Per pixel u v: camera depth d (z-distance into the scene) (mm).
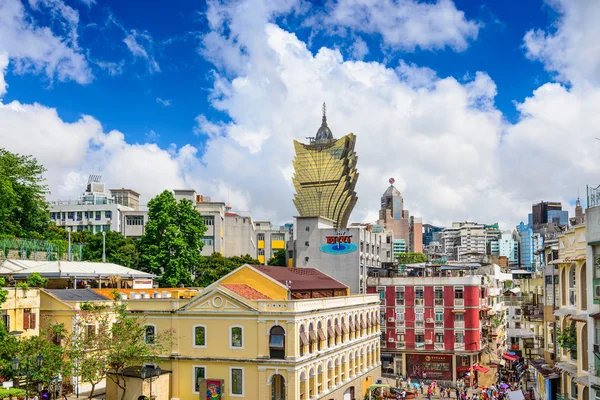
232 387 59656
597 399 34156
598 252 34750
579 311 38375
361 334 79438
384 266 115500
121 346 54688
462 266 99562
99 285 76438
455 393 85438
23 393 44250
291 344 57906
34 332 59188
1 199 72125
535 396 63750
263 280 67188
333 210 188875
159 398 59469
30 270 72312
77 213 152375
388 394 77000
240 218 162375
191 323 61625
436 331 93938
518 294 124250
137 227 151750
